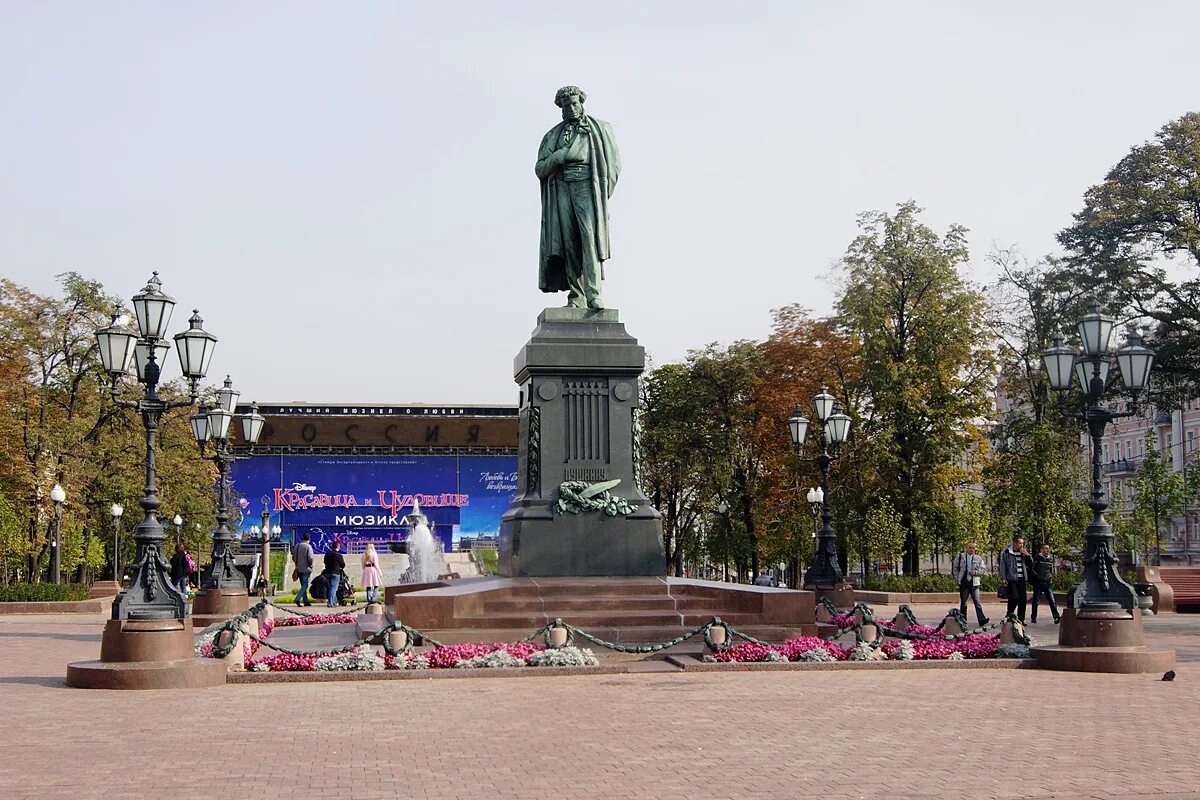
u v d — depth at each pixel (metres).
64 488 46.81
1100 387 19.61
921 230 49.91
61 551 47.44
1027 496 45.16
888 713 13.63
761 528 58.19
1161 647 22.73
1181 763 10.70
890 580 44.00
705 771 10.30
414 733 12.27
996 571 49.19
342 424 95.81
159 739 11.93
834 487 51.56
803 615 20.45
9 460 45.84
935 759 10.86
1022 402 51.81
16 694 15.34
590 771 10.30
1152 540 50.78
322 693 15.43
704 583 21.81
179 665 16.00
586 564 21.81
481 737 12.02
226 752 11.21
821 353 55.56
